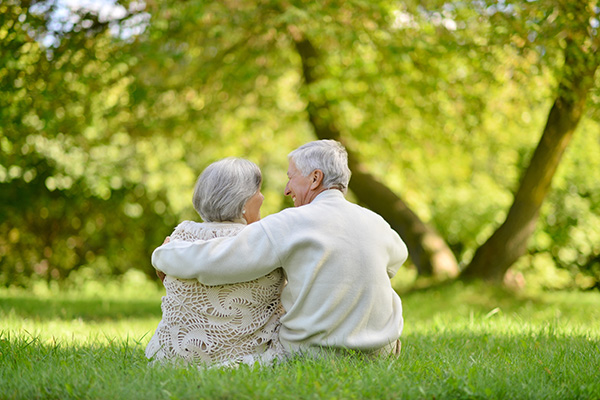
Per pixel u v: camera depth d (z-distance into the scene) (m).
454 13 7.59
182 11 7.41
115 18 7.72
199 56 8.90
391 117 9.70
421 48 7.95
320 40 8.23
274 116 10.72
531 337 4.07
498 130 10.41
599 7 6.58
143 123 9.30
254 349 2.76
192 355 2.72
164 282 2.82
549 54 7.09
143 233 13.55
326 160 2.81
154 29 7.63
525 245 8.70
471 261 8.88
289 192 2.90
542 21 6.86
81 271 13.31
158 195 13.09
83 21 7.73
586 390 2.47
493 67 7.83
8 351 3.16
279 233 2.64
